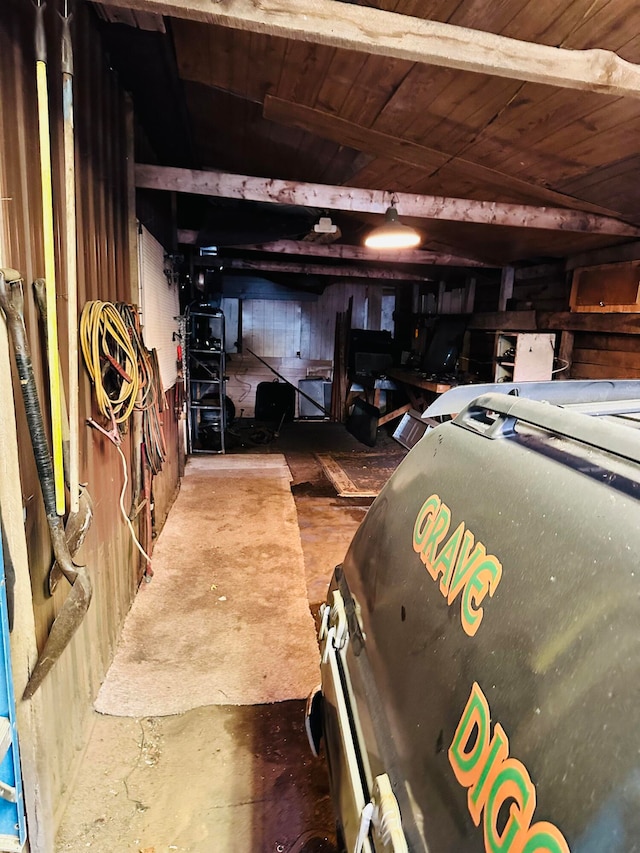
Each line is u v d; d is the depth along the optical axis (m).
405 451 6.58
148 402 2.66
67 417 1.66
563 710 0.53
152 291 3.31
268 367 9.26
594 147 2.37
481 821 0.57
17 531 1.26
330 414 9.19
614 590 0.55
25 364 1.31
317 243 5.62
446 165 2.98
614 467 0.70
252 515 4.00
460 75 2.07
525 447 0.87
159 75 2.54
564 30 1.68
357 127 2.81
